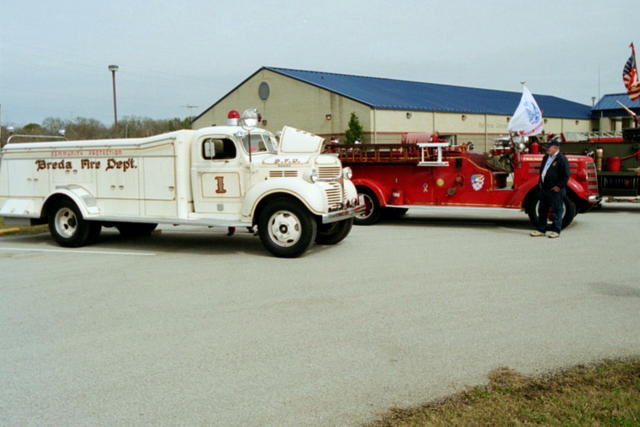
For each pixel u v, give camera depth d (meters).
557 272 7.83
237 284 7.43
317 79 44.12
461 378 4.33
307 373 4.49
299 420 3.74
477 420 3.59
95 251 10.13
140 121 53.06
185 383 4.35
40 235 12.29
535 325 5.55
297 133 9.85
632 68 16.48
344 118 40.06
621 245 9.88
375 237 11.27
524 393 3.99
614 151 15.46
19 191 11.01
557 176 10.67
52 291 7.22
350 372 4.50
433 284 7.24
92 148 10.33
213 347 5.11
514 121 12.42
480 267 8.23
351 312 6.09
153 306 6.46
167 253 9.80
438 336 5.29
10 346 5.23
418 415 3.73
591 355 4.74
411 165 12.96
